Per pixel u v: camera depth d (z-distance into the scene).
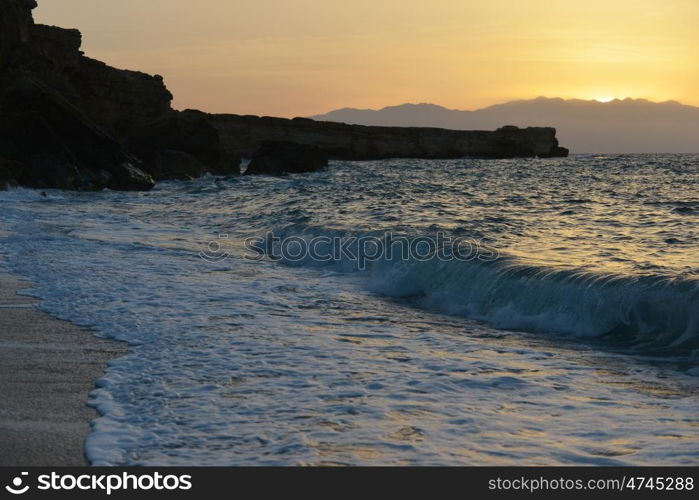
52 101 40.22
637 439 5.58
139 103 68.38
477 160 136.75
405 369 7.52
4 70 44.44
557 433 5.70
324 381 7.00
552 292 10.12
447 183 48.16
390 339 8.94
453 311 10.80
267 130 120.62
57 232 19.36
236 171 59.78
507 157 149.88
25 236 17.98
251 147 118.69
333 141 127.81
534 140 156.38
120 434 5.54
